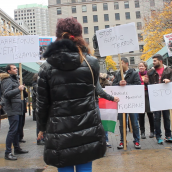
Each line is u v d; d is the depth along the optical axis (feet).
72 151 5.82
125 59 15.20
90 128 6.05
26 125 31.12
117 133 20.89
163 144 14.90
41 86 6.16
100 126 6.34
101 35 13.88
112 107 13.33
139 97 14.01
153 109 14.69
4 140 20.45
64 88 5.91
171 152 12.67
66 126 5.84
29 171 11.08
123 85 14.07
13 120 13.43
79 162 5.87
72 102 5.91
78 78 5.96
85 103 6.04
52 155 5.88
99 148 6.14
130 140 17.02
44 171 11.00
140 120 17.54
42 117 6.43
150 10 69.15
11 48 13.61
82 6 179.11
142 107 13.91
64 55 5.66
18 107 13.57
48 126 6.11
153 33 69.36
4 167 11.77
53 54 5.80
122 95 14.08
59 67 5.83
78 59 5.84
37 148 16.35
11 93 12.78
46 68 6.13
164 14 61.67
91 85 6.25
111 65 150.20
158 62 15.53
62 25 6.40
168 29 62.59
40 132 6.93
